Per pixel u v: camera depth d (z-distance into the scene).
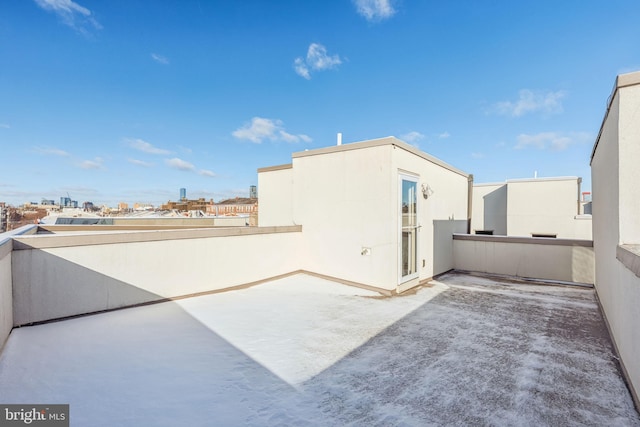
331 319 3.85
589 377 2.43
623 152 2.98
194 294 4.86
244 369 2.47
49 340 2.96
